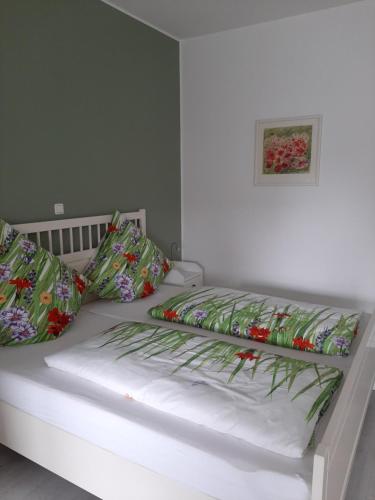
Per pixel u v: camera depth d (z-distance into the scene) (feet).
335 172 9.27
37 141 7.27
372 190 8.93
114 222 8.69
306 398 4.09
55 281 6.65
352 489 5.55
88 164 8.39
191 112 10.98
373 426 6.94
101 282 7.99
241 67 9.99
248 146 10.26
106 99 8.66
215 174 10.91
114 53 8.72
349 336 5.79
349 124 8.93
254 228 10.57
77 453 4.57
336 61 8.84
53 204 7.72
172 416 4.17
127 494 4.27
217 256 11.31
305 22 9.02
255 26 9.62
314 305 7.11
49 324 6.28
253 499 3.50
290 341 5.87
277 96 9.66
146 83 9.75
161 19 9.35
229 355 5.02
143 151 9.91
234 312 6.75
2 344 5.96
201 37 10.40
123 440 4.17
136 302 8.29
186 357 4.98
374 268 9.19
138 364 4.80
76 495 5.38
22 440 5.10
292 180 9.80
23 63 6.88
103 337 5.65
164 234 11.03
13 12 6.63
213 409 3.95
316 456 3.04
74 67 7.82
